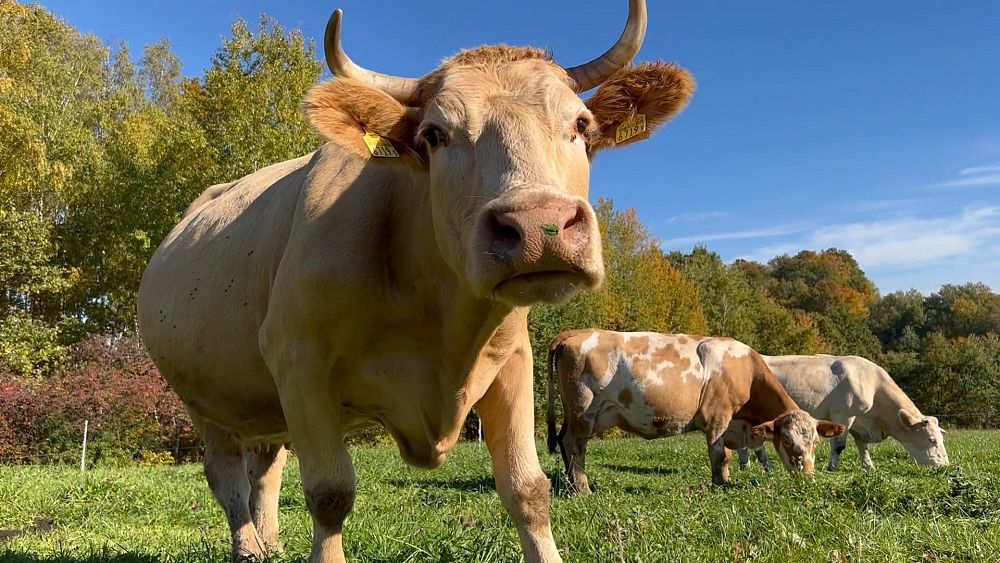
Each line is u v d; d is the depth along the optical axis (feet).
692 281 197.88
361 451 63.98
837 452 47.44
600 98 11.62
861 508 21.30
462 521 18.53
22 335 76.54
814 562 13.66
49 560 15.74
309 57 88.53
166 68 149.48
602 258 8.59
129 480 32.17
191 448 72.38
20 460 62.34
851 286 401.29
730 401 37.42
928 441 46.19
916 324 362.33
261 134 83.35
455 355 11.57
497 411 12.46
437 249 11.07
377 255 11.73
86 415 64.54
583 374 37.42
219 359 15.49
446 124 9.88
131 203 93.25
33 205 98.12
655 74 11.55
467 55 11.09
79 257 98.63
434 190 10.21
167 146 90.63
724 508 20.20
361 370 12.22
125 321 97.35
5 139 74.33
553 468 45.01
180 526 23.84
